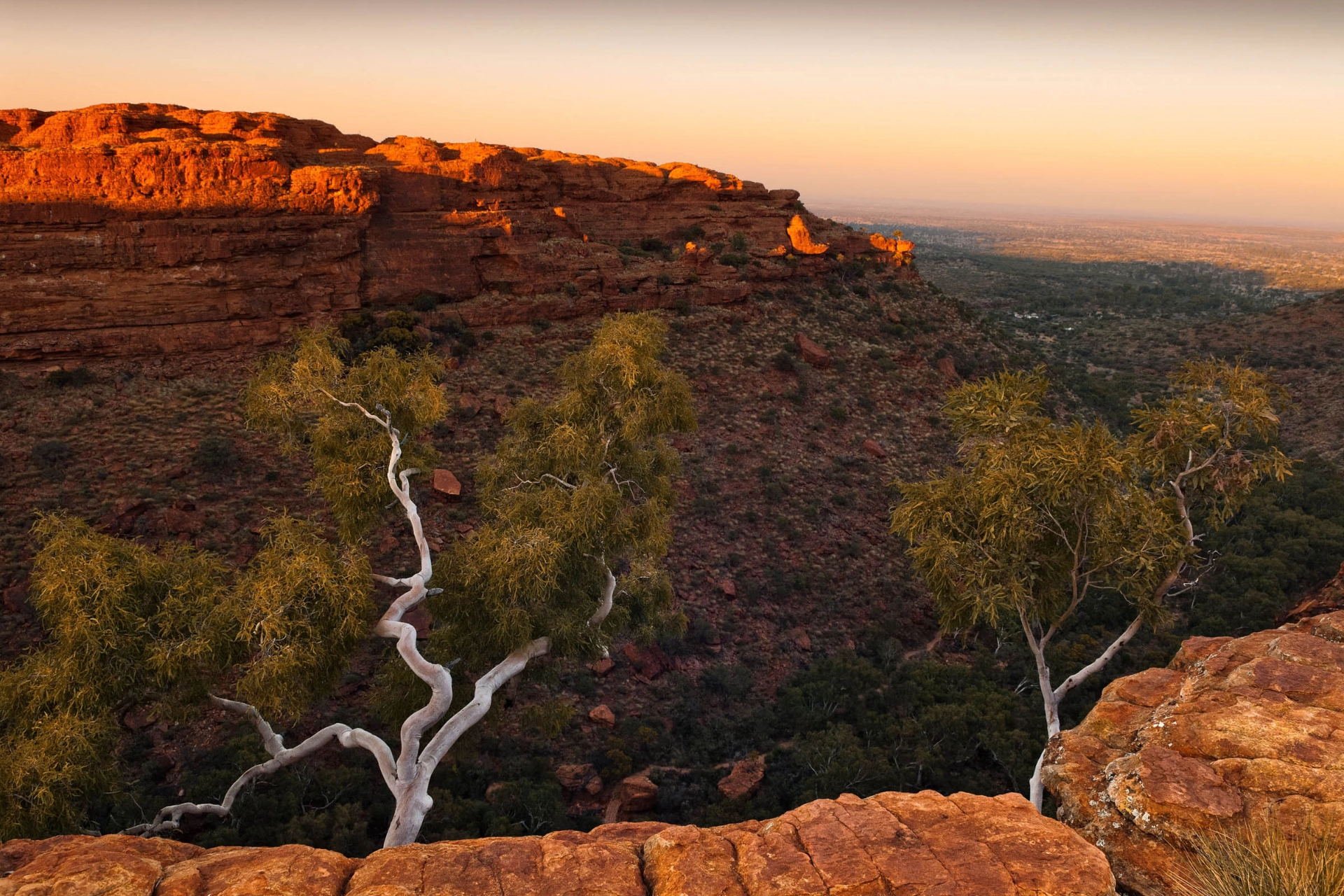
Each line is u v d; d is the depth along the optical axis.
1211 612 34.25
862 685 28.69
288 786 20.69
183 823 18.84
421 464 16.88
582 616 15.62
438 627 16.66
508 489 17.33
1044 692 14.93
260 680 11.33
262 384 15.86
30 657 12.17
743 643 30.44
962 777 24.34
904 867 5.94
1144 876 6.98
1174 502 16.02
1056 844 6.23
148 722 21.78
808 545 35.50
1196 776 7.22
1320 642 8.91
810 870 5.93
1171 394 75.62
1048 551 14.98
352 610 12.41
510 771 23.03
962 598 14.98
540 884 5.95
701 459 38.28
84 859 5.99
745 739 26.48
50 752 10.55
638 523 16.44
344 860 6.27
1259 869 5.74
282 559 12.51
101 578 11.23
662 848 6.33
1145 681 9.62
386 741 22.97
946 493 15.28
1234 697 8.20
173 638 11.66
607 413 17.67
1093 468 13.25
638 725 25.55
